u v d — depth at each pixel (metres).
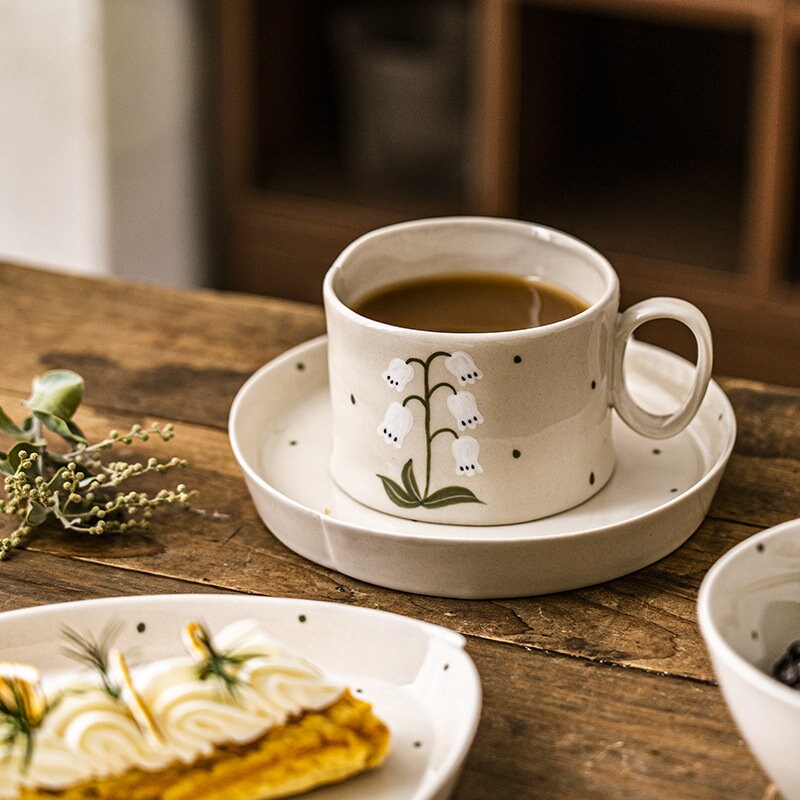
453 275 0.95
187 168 1.98
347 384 0.90
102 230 1.90
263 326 1.05
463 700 0.82
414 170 1.91
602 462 0.91
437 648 0.83
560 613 0.88
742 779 0.82
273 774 0.79
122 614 0.85
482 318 0.93
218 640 0.81
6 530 0.92
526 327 0.92
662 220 1.79
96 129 1.83
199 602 0.85
